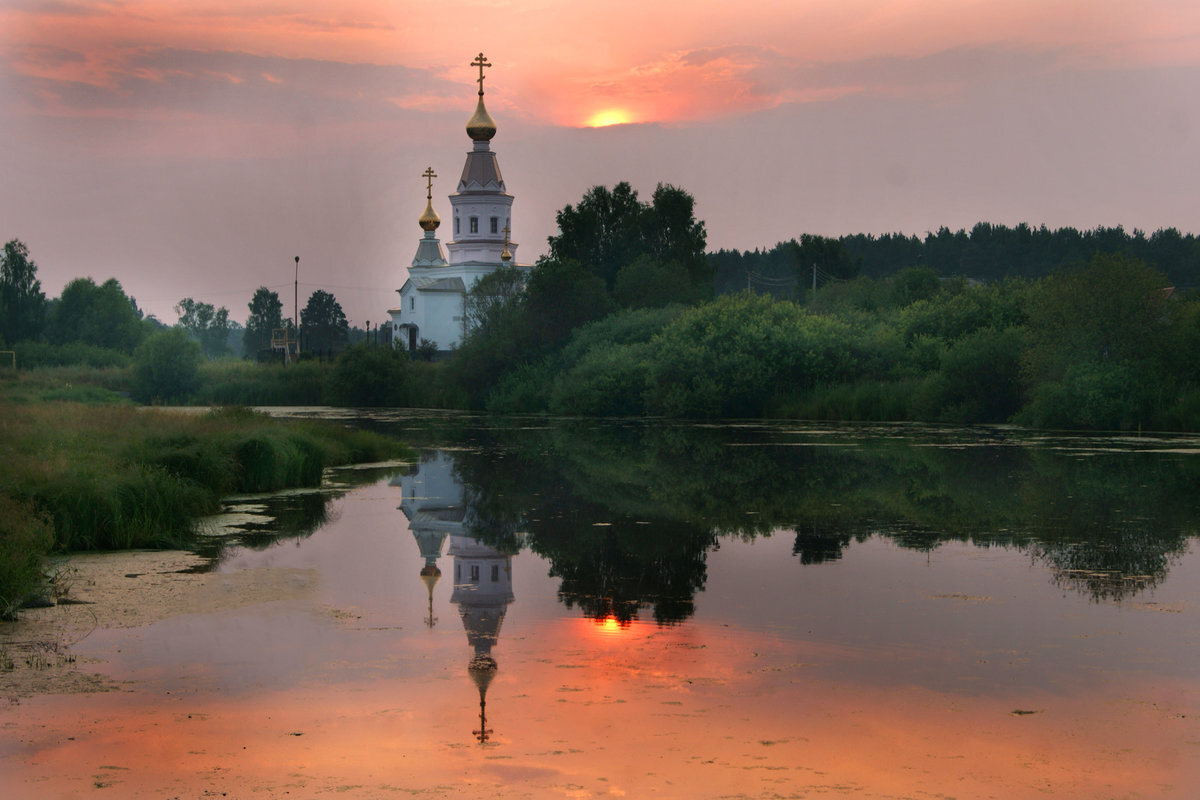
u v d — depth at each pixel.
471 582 13.69
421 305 108.56
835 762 7.65
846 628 11.32
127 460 19.20
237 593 12.92
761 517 19.23
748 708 8.77
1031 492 22.42
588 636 11.02
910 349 55.03
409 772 7.47
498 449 34.75
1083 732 8.25
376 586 13.43
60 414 27.92
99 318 119.19
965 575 14.09
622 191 87.50
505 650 10.48
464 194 110.19
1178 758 7.73
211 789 7.18
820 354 53.66
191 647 10.54
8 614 11.59
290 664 9.97
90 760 7.68
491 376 69.69
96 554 15.46
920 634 11.06
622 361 58.69
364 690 9.24
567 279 68.62
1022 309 52.56
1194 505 20.42
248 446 23.44
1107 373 41.53
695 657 10.23
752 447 34.59
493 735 8.16
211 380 81.00
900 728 8.33
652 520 18.98
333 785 7.24
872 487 23.53
